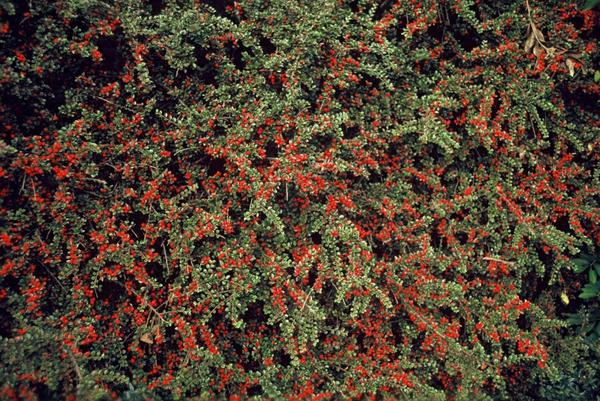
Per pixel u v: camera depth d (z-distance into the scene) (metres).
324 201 1.08
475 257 1.15
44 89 0.97
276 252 1.05
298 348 1.03
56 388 0.93
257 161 1.06
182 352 1.04
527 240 1.16
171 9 1.00
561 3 1.09
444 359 1.12
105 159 1.00
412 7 1.07
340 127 1.07
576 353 1.14
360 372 1.06
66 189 0.97
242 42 1.05
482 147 1.16
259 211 1.02
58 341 0.95
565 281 1.21
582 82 1.13
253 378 1.02
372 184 1.10
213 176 1.04
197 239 1.03
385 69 1.06
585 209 1.13
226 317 1.02
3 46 0.94
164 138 1.01
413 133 1.11
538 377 1.17
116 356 1.00
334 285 1.04
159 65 1.03
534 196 1.13
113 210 0.99
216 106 1.03
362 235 1.07
